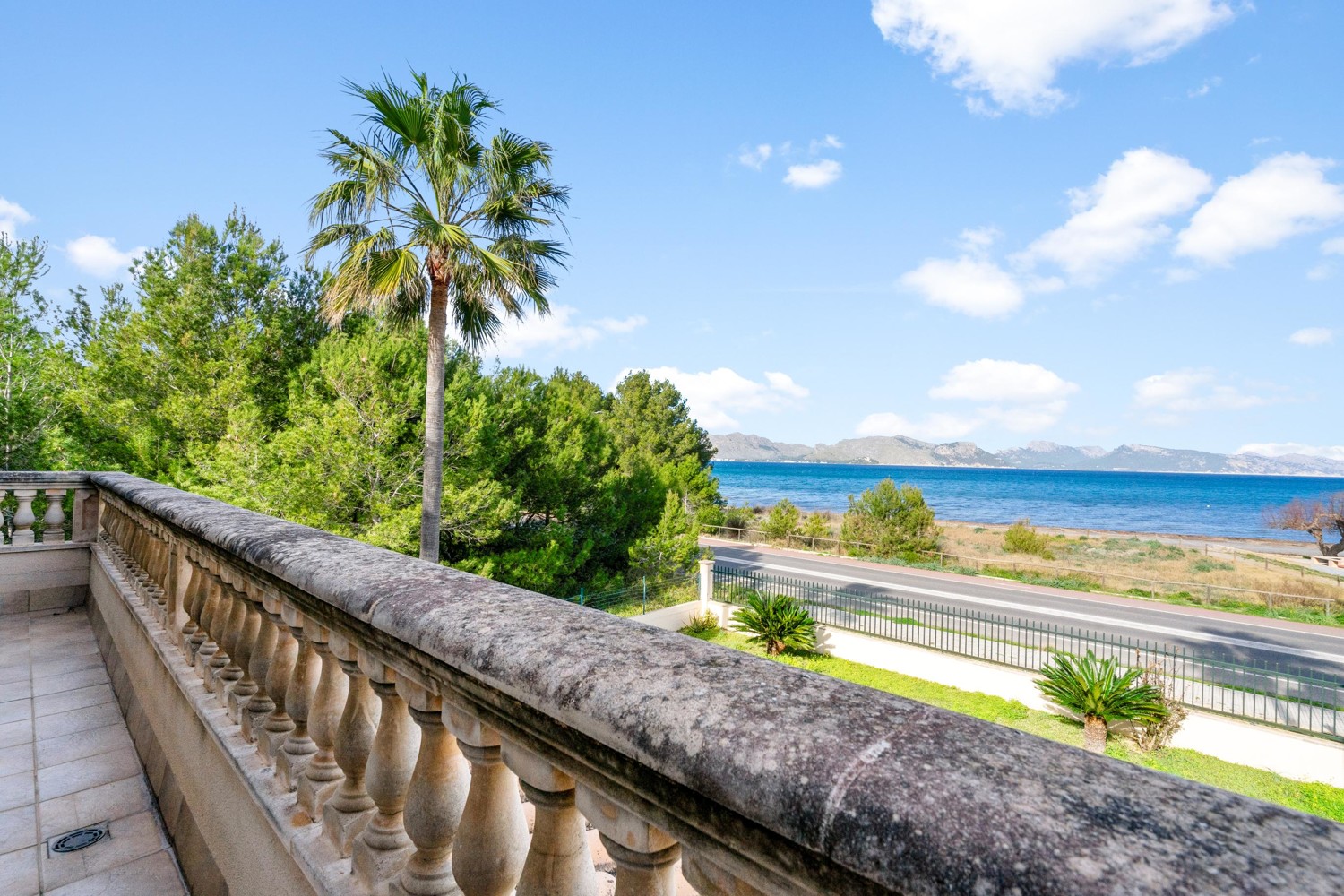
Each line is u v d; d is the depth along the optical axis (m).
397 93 11.42
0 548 6.19
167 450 14.48
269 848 1.93
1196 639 17.44
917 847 0.52
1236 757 10.80
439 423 12.08
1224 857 0.45
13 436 12.68
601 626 1.08
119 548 5.30
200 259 14.95
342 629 1.62
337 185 11.27
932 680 14.48
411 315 13.41
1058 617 19.58
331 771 1.86
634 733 0.78
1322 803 9.52
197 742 2.70
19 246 14.04
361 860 1.55
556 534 16.84
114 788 3.45
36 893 2.66
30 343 14.41
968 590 23.80
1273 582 28.05
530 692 0.94
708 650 0.94
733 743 0.69
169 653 3.28
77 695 4.58
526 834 1.28
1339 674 14.34
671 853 0.95
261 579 2.08
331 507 12.90
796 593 20.08
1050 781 0.57
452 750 1.40
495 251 12.76
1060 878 0.46
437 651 1.15
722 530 39.94
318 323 16.19
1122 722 11.67
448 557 14.67
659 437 39.31
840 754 0.63
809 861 0.65
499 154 11.77
